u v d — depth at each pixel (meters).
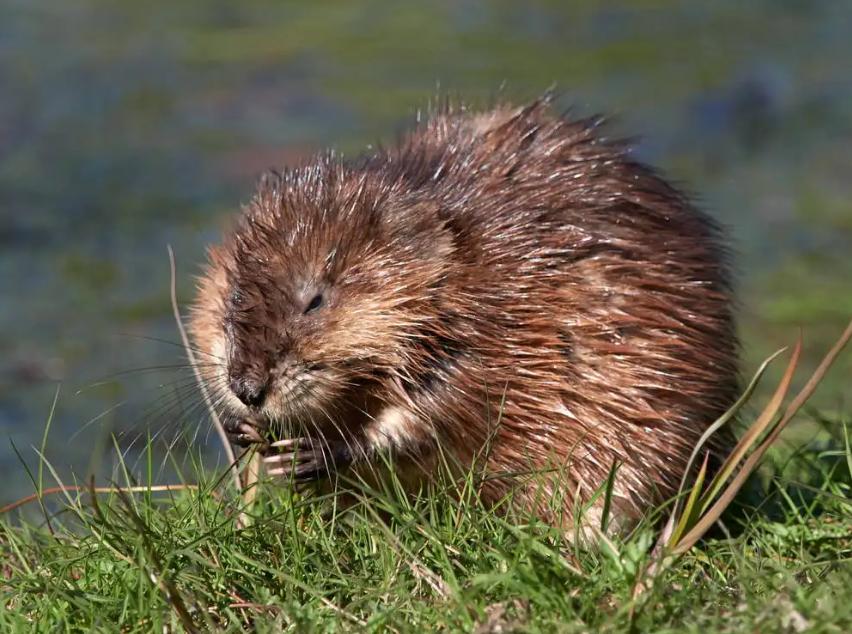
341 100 34.03
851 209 29.48
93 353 22.38
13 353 22.19
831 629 8.35
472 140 12.70
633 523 11.55
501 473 10.89
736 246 27.34
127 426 19.05
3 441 19.36
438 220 11.39
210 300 11.95
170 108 33.88
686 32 40.97
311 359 10.98
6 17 40.91
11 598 10.06
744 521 11.60
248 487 10.96
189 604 9.60
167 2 42.81
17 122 32.88
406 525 10.05
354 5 42.75
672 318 11.86
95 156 30.97
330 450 11.23
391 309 11.07
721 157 32.31
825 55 39.31
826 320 23.69
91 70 36.31
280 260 11.30
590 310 11.61
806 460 12.84
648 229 12.16
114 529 10.41
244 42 38.78
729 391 12.34
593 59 38.06
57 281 25.19
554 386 11.38
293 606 9.40
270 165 30.06
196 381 12.19
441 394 11.19
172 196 28.86
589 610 8.95
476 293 11.30
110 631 9.31
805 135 33.81
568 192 12.09
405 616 9.33
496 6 42.84
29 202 28.59
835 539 10.60
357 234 11.24
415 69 36.31
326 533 10.62
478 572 9.69
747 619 8.73
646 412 11.56
